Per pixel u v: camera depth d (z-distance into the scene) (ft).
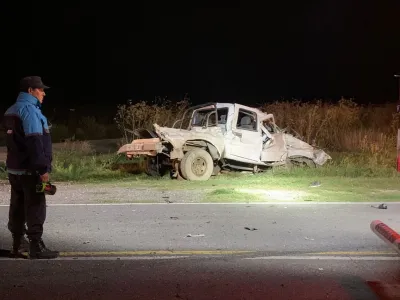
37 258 22.86
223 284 19.98
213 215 32.09
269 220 30.76
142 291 19.26
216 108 50.01
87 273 21.21
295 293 19.06
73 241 26.03
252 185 44.80
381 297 18.71
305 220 30.76
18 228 22.79
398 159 51.75
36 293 19.03
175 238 26.61
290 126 70.38
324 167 53.06
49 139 21.84
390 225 29.48
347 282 20.21
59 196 39.01
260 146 50.57
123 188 43.09
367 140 65.77
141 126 67.26
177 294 18.97
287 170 51.67
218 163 50.88
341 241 26.09
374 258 23.30
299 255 23.76
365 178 48.98
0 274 21.01
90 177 50.57
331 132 71.82
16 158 21.43
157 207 34.60
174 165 49.06
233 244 25.53
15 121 21.09
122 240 26.22
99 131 91.91
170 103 72.59
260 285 19.86
